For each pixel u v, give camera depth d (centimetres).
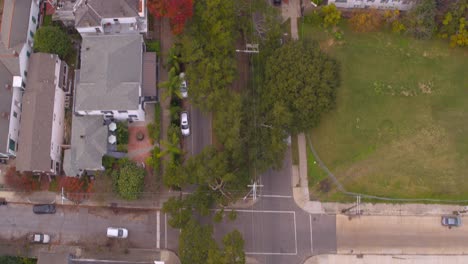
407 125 7794
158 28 7950
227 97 7006
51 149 6994
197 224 6488
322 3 8200
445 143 7731
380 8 8244
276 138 6906
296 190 7506
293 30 8100
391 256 7375
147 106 7681
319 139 7694
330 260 7319
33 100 7044
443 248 7419
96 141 7056
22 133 7012
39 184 7319
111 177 7156
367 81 7956
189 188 7369
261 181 7488
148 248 7225
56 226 7256
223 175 6719
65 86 7600
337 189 7525
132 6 7356
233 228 7312
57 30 7419
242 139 6806
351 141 7700
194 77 7031
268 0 8188
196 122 7656
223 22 7125
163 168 7394
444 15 7706
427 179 7588
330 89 7069
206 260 6212
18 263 6956
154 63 7500
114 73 7081
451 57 8081
